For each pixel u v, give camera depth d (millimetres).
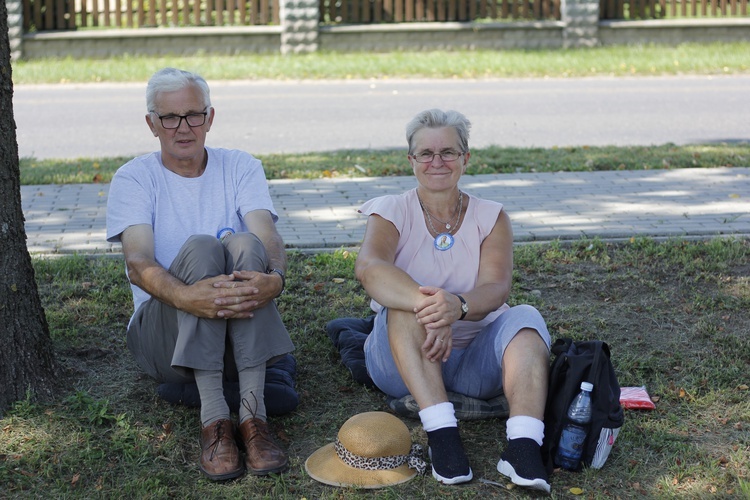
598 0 18578
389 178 8539
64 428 3836
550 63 16828
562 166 8906
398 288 3691
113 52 17938
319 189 8125
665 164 8898
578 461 3549
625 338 4863
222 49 18203
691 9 19234
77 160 9539
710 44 18859
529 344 3625
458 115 3936
